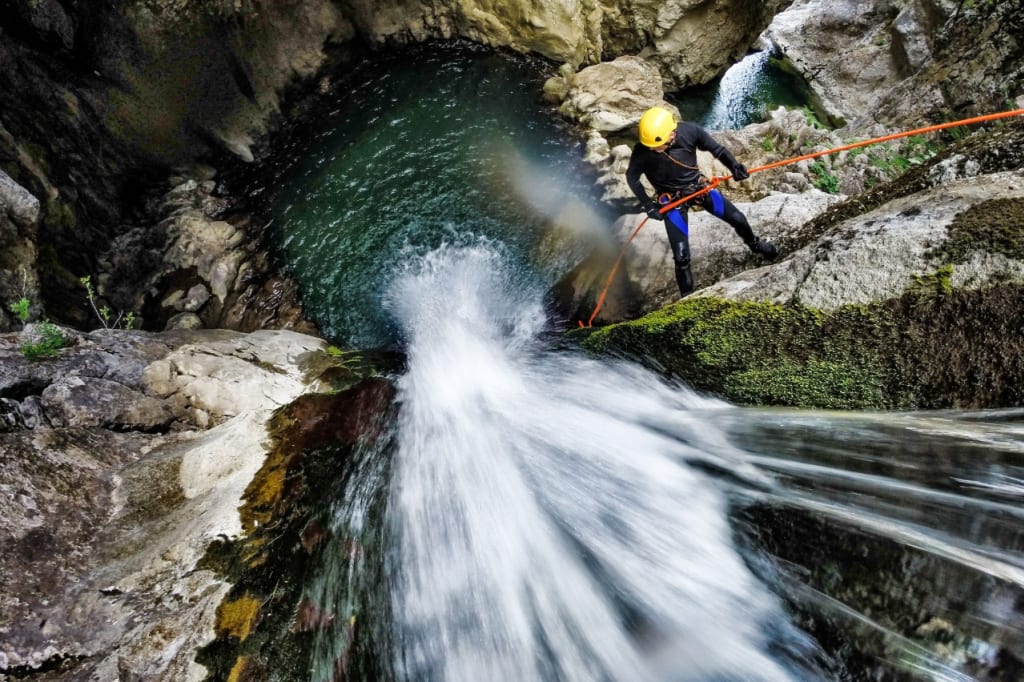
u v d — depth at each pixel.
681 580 2.90
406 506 3.54
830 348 3.34
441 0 9.27
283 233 7.31
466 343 5.52
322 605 2.94
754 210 5.29
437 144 8.33
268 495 3.35
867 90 10.17
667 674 2.64
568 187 7.64
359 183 7.84
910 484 2.66
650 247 5.60
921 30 9.28
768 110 9.74
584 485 3.50
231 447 3.67
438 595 3.13
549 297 6.23
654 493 3.31
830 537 2.63
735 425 3.31
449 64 9.47
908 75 9.48
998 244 3.01
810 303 3.53
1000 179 3.36
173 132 7.44
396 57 9.55
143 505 3.33
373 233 7.27
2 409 3.47
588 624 2.91
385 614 3.01
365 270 6.92
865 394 3.15
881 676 2.25
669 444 3.50
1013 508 2.37
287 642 2.75
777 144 8.00
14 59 6.11
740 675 2.54
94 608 2.73
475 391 4.62
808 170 7.09
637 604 2.90
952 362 2.95
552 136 8.45
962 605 2.21
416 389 4.65
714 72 10.66
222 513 3.19
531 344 5.36
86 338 4.44
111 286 6.62
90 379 3.94
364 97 8.99
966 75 6.77
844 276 3.46
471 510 3.53
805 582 2.61
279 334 5.47
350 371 4.69
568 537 3.26
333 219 7.43
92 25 6.51
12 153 5.94
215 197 7.59
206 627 2.68
